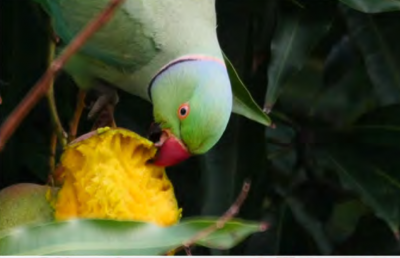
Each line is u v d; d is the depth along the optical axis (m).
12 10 1.43
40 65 1.43
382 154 1.48
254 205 1.46
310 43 1.42
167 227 1.27
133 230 1.27
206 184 1.43
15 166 1.44
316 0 1.43
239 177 1.44
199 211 1.46
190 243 1.27
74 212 1.31
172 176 1.46
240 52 1.44
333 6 1.43
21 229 1.26
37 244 1.26
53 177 1.34
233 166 1.44
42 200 1.33
